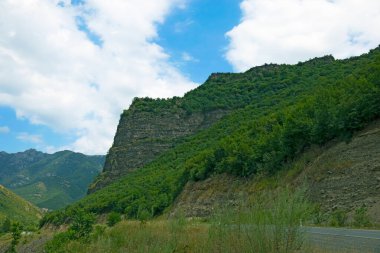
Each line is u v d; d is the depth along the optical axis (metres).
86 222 23.56
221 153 53.38
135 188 84.56
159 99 145.38
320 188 30.38
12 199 187.25
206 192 50.19
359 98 32.25
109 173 128.88
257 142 48.25
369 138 29.80
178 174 70.12
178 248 11.46
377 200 25.00
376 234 16.02
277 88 117.94
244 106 120.44
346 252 10.20
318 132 35.41
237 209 9.35
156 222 17.72
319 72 107.62
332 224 23.58
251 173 44.31
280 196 8.50
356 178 28.02
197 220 15.75
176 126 130.88
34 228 103.75
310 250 9.55
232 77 148.12
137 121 135.12
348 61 106.12
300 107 44.41
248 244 8.51
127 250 13.51
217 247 9.43
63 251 19.38
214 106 129.00
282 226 8.18
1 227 108.50
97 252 15.10
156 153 126.12
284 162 39.50
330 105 36.69
